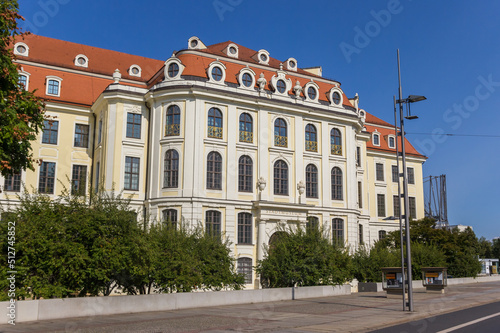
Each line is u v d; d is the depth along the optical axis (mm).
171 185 39094
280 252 31672
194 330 16625
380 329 17172
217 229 39250
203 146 39594
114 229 21781
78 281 20516
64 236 20625
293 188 43312
